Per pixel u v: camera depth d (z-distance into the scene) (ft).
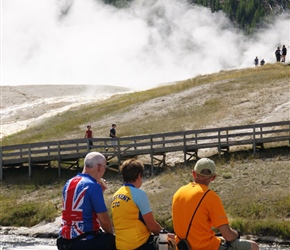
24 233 104.27
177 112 169.37
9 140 176.65
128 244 37.86
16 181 135.33
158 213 101.86
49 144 136.77
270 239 88.33
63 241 38.45
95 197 38.04
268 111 156.25
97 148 144.15
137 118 171.53
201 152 135.33
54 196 122.72
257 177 110.32
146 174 126.93
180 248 37.68
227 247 38.42
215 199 37.35
